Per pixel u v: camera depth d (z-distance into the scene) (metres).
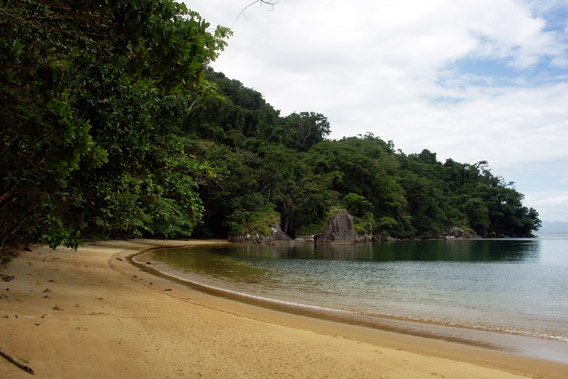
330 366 6.01
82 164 6.46
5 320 6.34
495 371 6.61
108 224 9.12
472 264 30.28
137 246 34.81
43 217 7.27
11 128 4.33
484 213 100.50
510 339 9.09
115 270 17.09
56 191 5.37
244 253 35.62
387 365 6.38
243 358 6.00
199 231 57.44
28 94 4.74
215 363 5.58
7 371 4.19
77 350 5.35
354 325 10.14
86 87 6.85
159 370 4.98
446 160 130.00
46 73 5.07
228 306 11.60
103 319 7.46
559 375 6.68
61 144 3.86
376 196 79.81
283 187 65.44
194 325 8.02
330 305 12.92
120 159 7.12
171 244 42.12
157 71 3.98
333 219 62.72
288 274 20.98
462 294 15.84
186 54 3.80
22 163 4.67
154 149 8.75
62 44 5.74
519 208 111.12
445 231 91.75
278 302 13.07
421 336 9.21
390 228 78.88
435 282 19.47
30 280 11.25
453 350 8.05
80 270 15.24
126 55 4.35
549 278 21.70
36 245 21.05
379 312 11.98
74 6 3.69
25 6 5.00
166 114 8.94
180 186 9.08
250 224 55.47
